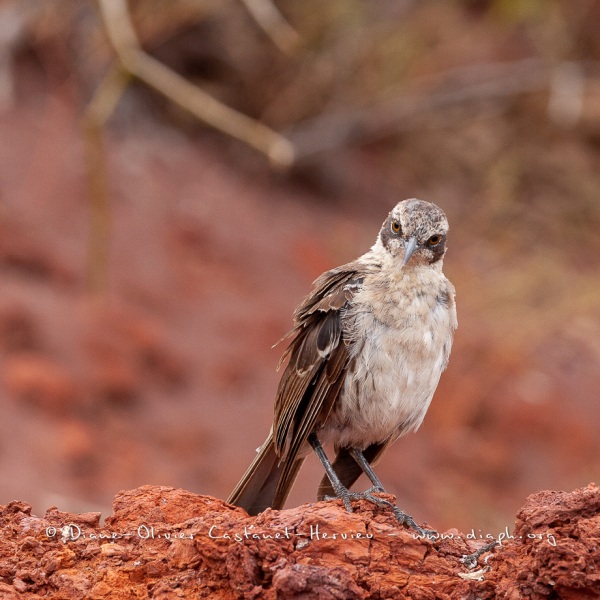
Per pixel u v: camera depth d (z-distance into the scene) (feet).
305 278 70.95
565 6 92.48
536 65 89.20
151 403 56.95
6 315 56.85
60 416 53.36
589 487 19.98
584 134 92.43
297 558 19.49
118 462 51.60
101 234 55.67
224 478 53.01
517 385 65.46
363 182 83.82
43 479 48.67
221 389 59.47
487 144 88.99
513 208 85.40
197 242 70.08
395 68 83.05
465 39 90.79
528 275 77.41
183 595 19.06
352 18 80.59
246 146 79.36
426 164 87.40
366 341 25.38
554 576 18.52
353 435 26.16
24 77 75.25
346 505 22.30
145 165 74.69
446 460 59.06
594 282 77.82
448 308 26.21
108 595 19.30
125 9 43.47
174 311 63.67
